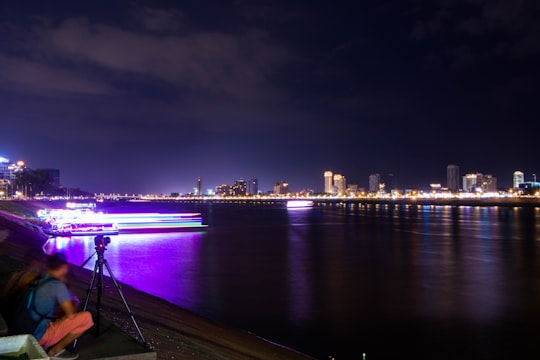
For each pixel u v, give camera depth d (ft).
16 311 28.40
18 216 375.25
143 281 128.26
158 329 55.21
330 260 178.19
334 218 552.82
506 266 161.99
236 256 189.88
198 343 53.93
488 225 408.05
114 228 300.40
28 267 32.27
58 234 269.23
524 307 98.63
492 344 73.46
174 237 289.12
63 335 27.99
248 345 64.23
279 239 275.59
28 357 19.58
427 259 181.88
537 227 377.71
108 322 36.63
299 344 71.26
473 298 107.34
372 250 215.10
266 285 123.24
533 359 67.21
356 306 98.48
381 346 71.92
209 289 116.67
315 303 101.35
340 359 65.26
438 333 79.30
